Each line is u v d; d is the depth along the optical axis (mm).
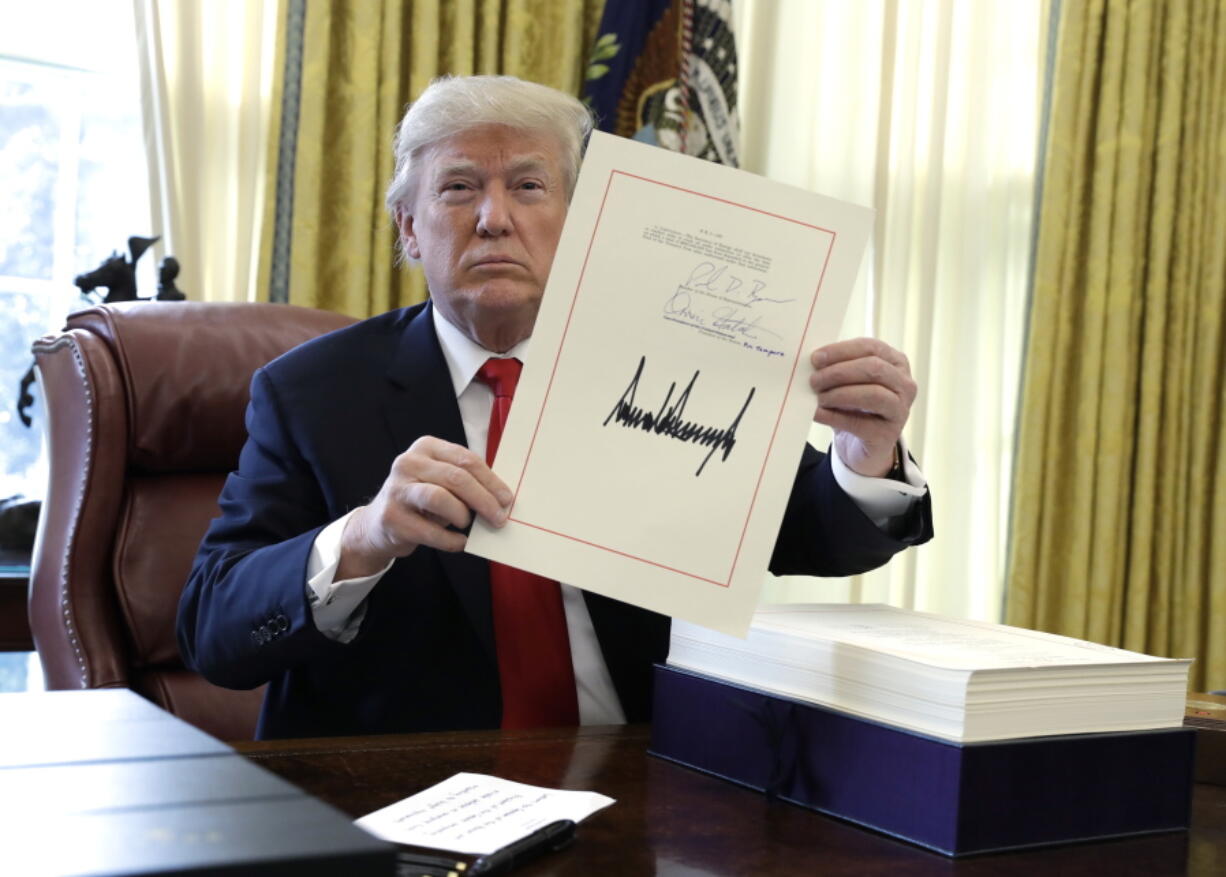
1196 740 869
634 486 875
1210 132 3109
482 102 1266
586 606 1294
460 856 711
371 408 1340
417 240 1353
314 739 992
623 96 2688
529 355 879
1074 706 815
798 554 1376
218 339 1723
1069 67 3062
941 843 757
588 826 777
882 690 820
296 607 1080
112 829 374
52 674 1609
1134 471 3125
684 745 956
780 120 3064
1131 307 3104
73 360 1653
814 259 891
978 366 3207
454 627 1269
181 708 1594
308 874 359
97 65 2656
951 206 3197
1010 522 3098
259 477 1335
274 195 2457
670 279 884
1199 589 3115
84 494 1609
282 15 2451
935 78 3115
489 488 869
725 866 713
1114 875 740
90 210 2688
